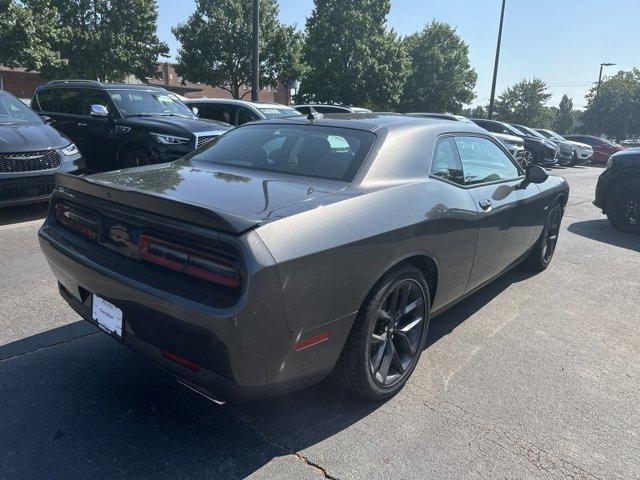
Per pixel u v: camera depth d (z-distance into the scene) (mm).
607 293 4688
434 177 3090
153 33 30125
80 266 2447
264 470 2232
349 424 2576
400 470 2266
